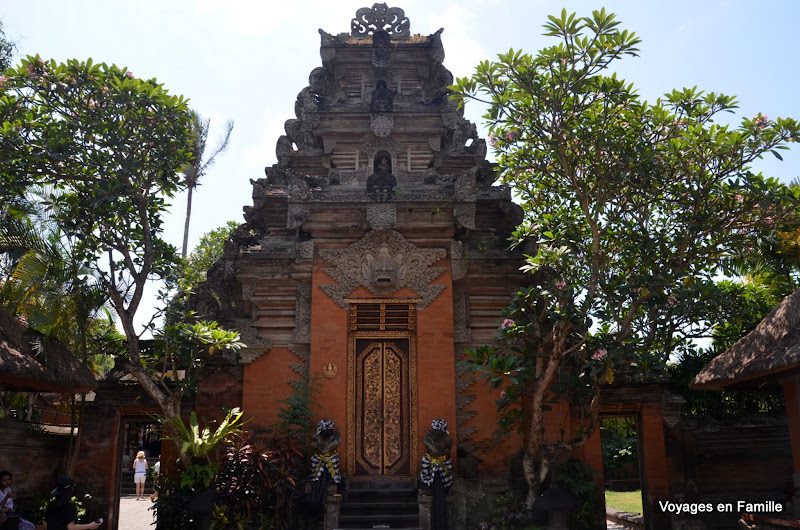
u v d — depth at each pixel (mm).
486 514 14414
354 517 13562
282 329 15914
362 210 15992
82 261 14125
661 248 14078
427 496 13523
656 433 15914
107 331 16625
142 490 24141
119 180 13852
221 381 15625
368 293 15789
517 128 14141
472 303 16031
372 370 15680
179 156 14672
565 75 13203
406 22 19297
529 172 16312
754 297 17031
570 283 14250
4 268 14305
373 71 18719
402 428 15328
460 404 15242
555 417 15289
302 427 14789
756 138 13086
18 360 10984
